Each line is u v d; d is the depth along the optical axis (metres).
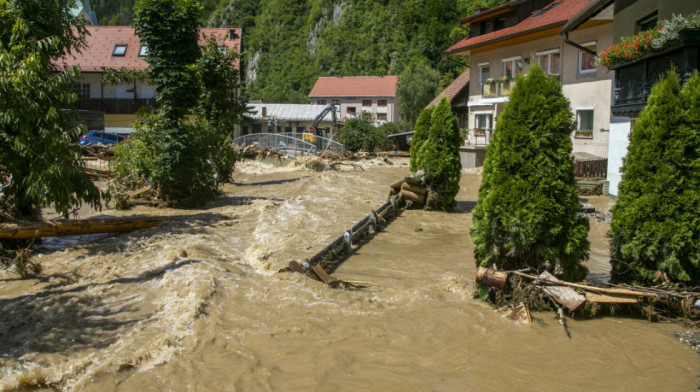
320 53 90.88
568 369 4.54
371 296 6.33
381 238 10.26
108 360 4.47
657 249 6.07
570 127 6.21
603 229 11.26
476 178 23.20
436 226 11.58
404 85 57.19
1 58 7.88
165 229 10.10
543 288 5.83
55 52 9.70
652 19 13.42
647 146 6.21
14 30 8.34
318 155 29.92
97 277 7.18
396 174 23.72
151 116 14.20
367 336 5.13
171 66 13.67
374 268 7.91
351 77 74.69
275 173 23.44
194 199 13.90
